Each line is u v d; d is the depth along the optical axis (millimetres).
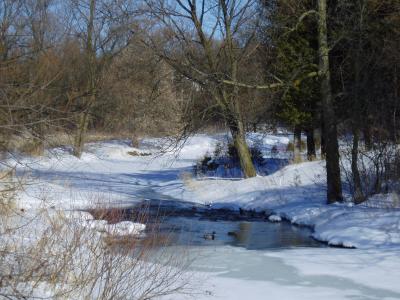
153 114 23938
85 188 18969
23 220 8984
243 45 18797
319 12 14094
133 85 28156
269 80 18312
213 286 7434
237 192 17406
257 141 24219
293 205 14828
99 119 29844
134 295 6602
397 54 13930
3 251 6496
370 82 14281
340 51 17609
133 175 24922
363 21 14414
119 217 11281
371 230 10789
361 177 14664
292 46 17984
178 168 28188
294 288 7395
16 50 10594
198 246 10484
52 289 6199
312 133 21953
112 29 28156
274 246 10711
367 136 14406
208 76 15531
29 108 8734
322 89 14102
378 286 7461
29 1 15703
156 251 9336
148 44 16922
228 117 17875
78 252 7375
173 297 6852
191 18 17016
